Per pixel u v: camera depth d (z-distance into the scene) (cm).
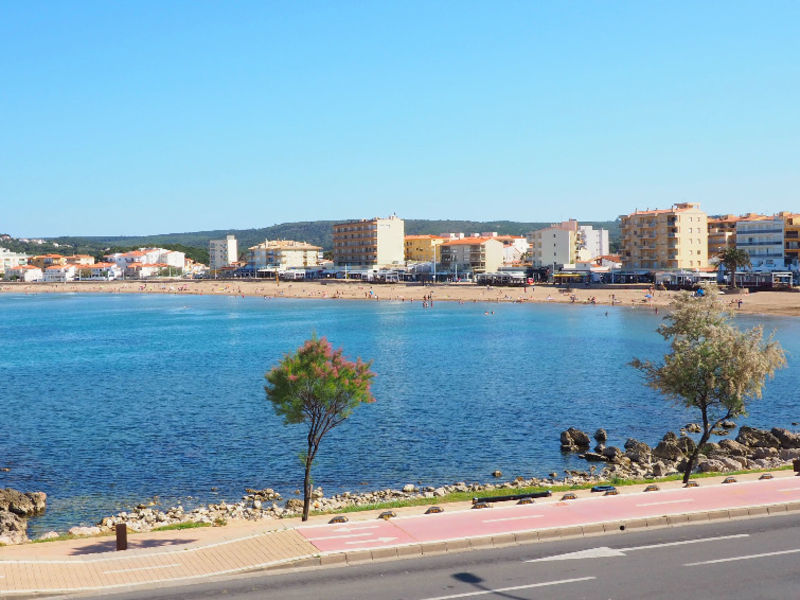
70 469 4234
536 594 1659
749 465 3906
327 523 2325
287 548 2025
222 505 3516
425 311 16612
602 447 4450
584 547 2009
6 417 5728
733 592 1642
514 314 15412
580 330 12200
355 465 4272
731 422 5347
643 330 12081
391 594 1681
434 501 3033
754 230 18700
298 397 2669
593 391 6638
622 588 1683
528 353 9425
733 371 3016
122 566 1936
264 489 3838
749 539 2038
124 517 3338
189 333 12962
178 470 4200
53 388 7181
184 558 1995
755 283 17150
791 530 2120
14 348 11006
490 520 2247
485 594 1667
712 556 1895
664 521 2214
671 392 3191
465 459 4378
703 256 19675
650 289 18588
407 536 2100
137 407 6097
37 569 1914
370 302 19700
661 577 1748
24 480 4025
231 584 1791
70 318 16950
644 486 2981
